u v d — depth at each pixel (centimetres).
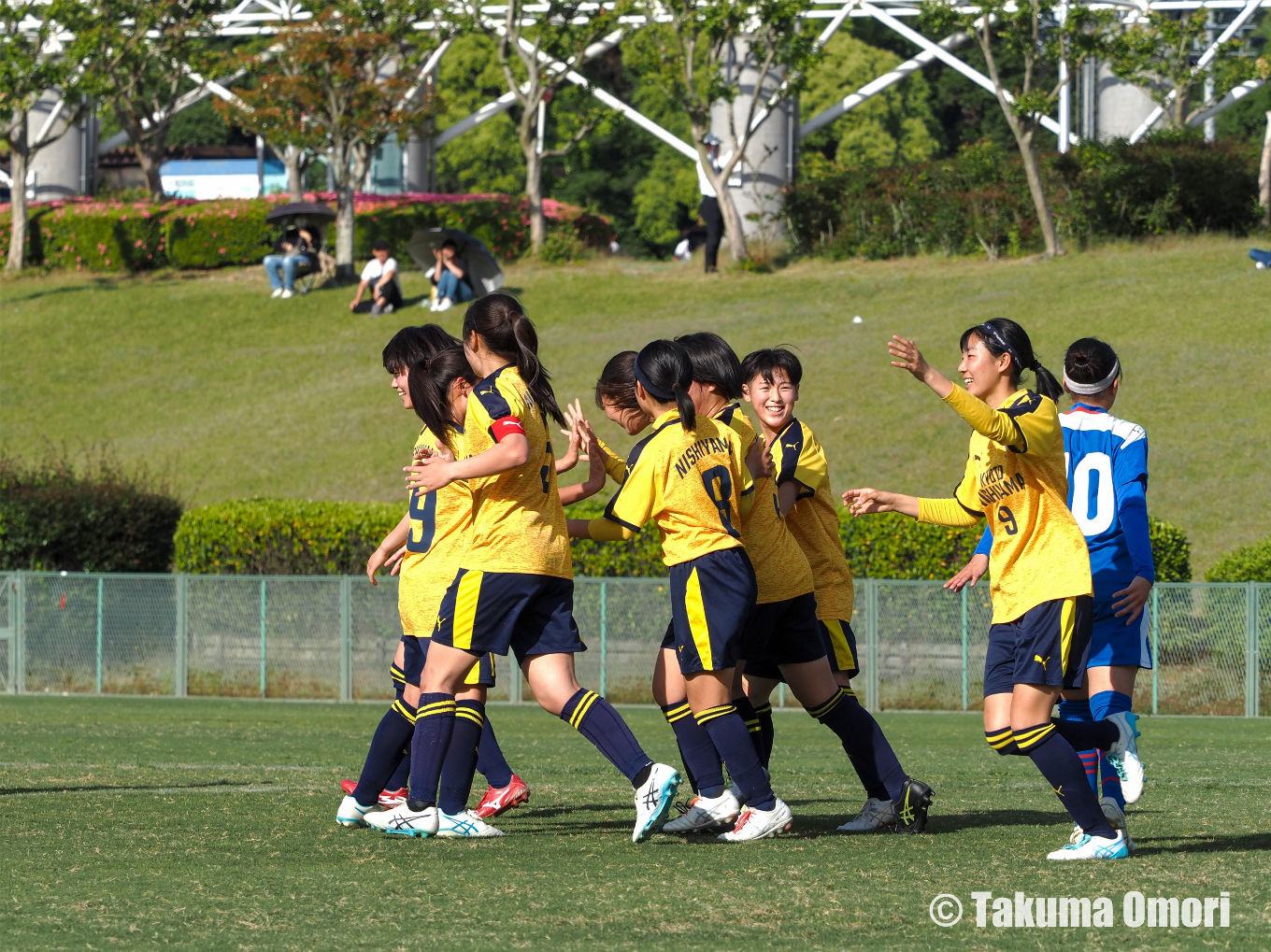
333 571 4997
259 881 1369
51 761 2669
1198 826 1817
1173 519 5550
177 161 18838
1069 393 1809
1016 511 1514
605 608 4466
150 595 4781
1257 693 4184
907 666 4397
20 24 11694
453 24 10900
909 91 19138
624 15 10794
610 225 11956
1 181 13125
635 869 1440
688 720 1725
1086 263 8944
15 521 5328
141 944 1098
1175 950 1084
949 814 1945
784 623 1736
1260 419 6225
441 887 1337
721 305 8831
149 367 8400
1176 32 10644
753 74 11031
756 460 1727
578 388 7281
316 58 9938
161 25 11612
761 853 1551
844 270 9681
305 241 9738
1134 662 1741
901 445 6359
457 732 1705
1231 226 9725
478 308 1697
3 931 1145
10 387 8094
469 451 1623
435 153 13612
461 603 1634
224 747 3000
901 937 1127
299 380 8025
